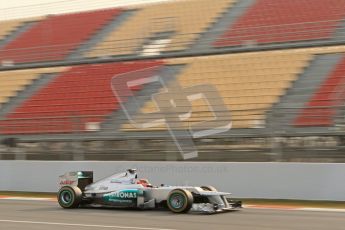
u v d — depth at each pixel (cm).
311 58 3017
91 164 2388
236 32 3553
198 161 2252
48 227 1275
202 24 3819
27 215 1537
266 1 3931
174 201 1565
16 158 2644
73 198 1700
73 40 4072
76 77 3459
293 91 2733
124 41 3847
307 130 2238
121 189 1662
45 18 4644
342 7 3519
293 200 1992
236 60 3206
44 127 2775
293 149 2172
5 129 2852
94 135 2628
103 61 3612
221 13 3916
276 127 2281
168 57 3462
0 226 1300
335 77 2748
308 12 3569
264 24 3559
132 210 1652
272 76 2936
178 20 3966
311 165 1975
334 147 2117
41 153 2611
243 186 2086
